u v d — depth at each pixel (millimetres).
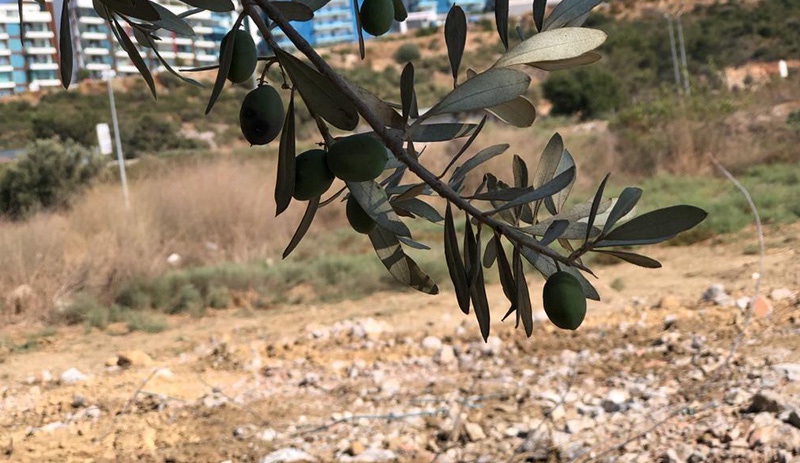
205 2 946
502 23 953
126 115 33156
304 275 9125
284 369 6156
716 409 4391
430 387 5430
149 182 12297
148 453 4605
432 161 12867
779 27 41750
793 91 16875
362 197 979
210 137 31656
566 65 965
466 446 4367
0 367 6715
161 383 5867
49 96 35375
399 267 1099
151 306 8641
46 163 14680
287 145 909
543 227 1045
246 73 945
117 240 9641
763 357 5121
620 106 30766
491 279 8180
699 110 14805
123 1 965
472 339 6426
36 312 8289
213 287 8758
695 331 5926
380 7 1033
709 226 9227
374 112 910
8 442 4891
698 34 40375
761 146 13922
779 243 8461
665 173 13633
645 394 4754
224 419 5094
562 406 4727
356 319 7516
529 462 4125
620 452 4082
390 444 4492
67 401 5602
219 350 6734
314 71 892
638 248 9141
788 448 3805
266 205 11531
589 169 14289
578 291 965
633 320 6453
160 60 1077
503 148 1097
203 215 10992
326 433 4734
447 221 958
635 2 47719
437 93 29500
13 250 8656
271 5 902
